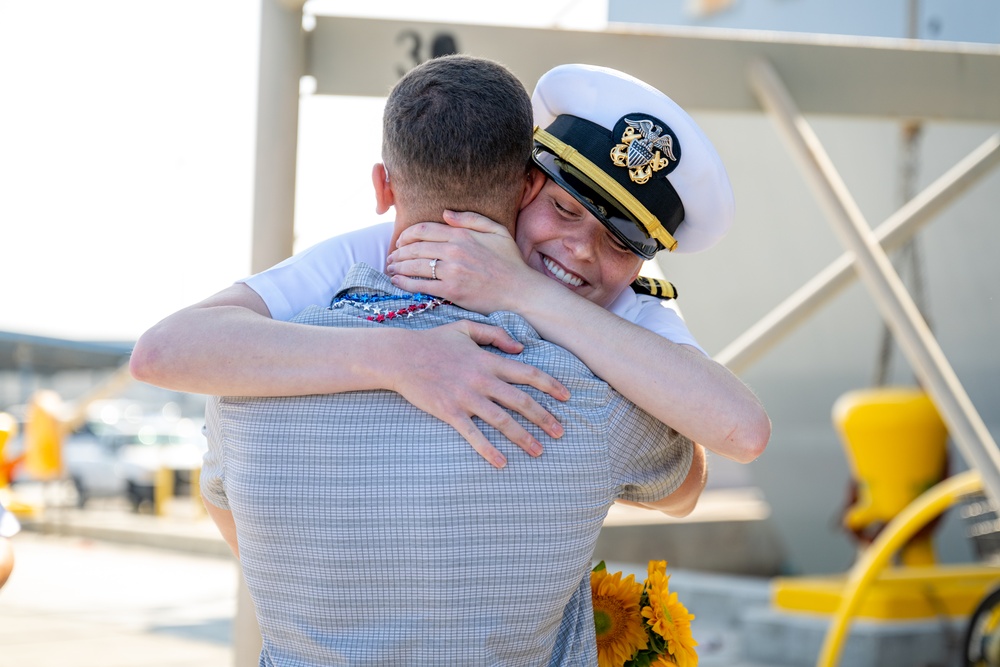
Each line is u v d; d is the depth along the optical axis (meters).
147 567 9.95
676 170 1.67
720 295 7.10
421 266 1.53
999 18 4.05
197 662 5.89
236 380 1.43
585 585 1.58
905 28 4.30
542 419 1.42
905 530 4.36
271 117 2.88
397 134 1.52
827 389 7.43
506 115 1.51
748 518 9.17
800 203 6.43
